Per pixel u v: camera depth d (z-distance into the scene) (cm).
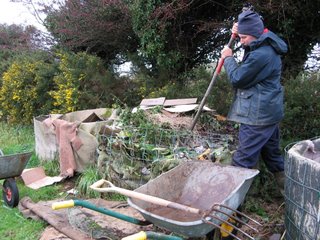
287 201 296
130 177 444
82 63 793
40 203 434
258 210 403
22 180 529
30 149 681
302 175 266
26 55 1012
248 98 359
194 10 730
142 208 290
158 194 315
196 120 453
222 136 462
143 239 229
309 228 257
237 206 288
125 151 451
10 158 412
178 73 788
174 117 511
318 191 245
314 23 691
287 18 652
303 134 562
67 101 738
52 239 349
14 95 885
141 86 779
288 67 715
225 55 383
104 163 471
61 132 525
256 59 346
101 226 362
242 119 363
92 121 592
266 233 354
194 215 308
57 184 512
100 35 854
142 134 464
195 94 649
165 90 685
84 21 834
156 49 713
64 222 373
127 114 499
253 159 366
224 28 719
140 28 717
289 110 545
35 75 873
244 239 338
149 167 437
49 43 980
